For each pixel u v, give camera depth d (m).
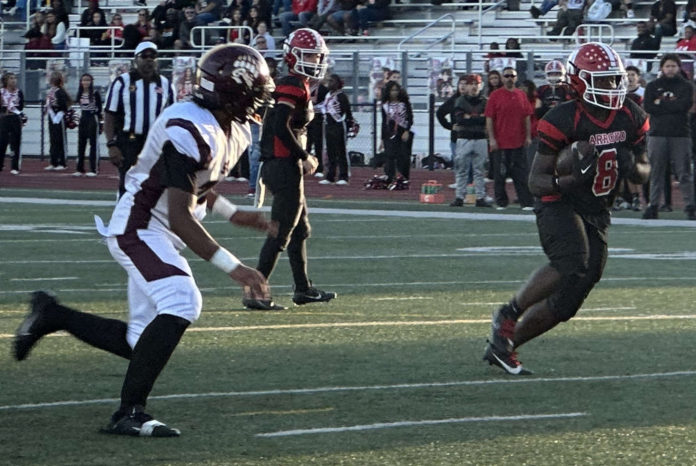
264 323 19.73
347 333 18.83
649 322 19.94
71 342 17.77
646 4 66.81
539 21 67.81
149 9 79.31
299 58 20.75
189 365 16.17
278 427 12.79
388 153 50.97
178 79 60.88
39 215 39.09
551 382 15.22
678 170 38.38
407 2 71.69
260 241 32.34
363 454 11.70
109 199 45.62
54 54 71.44
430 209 42.38
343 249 30.77
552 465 11.35
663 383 15.16
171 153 11.79
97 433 12.48
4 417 13.17
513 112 41.16
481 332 18.97
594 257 15.27
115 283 24.36
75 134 67.56
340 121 52.62
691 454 11.76
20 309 20.94
